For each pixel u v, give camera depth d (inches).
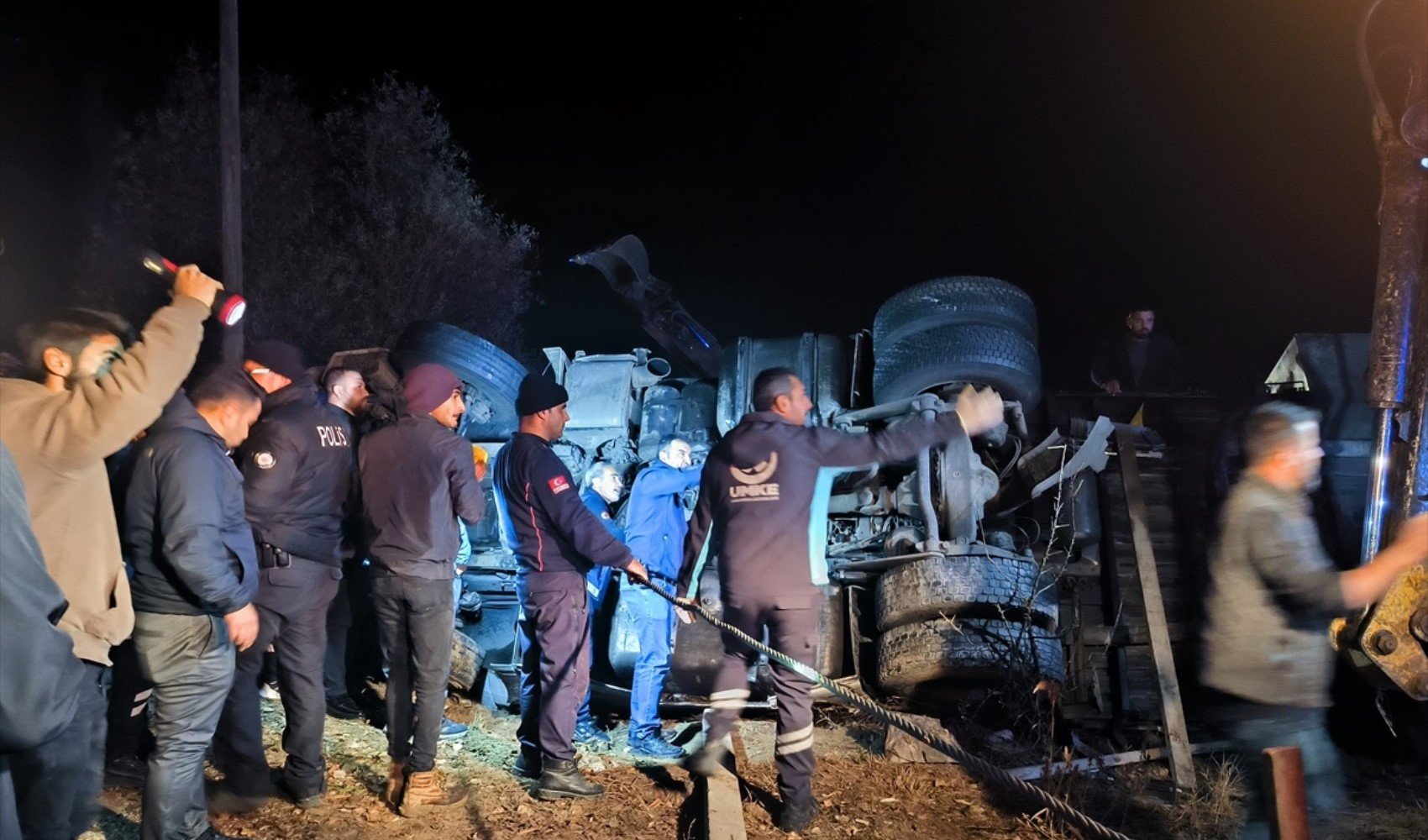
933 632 284.4
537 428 233.5
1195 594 312.0
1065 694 302.0
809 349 354.3
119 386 142.8
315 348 567.8
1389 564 162.9
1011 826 222.4
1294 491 173.9
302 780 212.2
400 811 215.9
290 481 205.6
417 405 219.9
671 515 274.2
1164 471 326.3
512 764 252.7
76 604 145.5
